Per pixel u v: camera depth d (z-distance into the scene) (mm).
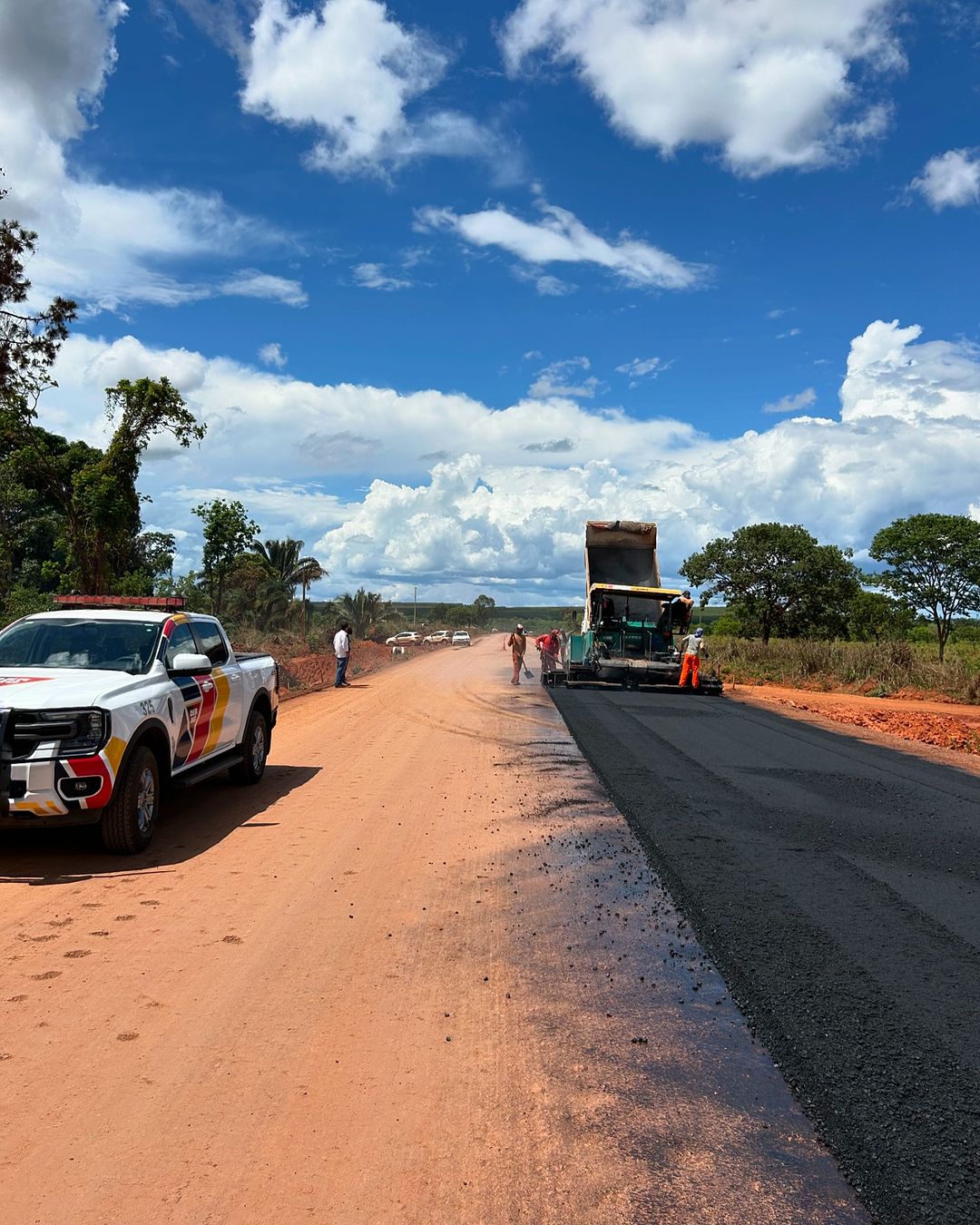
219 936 4879
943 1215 2658
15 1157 2826
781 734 14477
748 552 42406
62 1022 3797
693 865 6484
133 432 24156
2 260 18281
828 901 5723
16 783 5832
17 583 31719
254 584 46219
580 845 7039
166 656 7562
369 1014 3961
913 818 8258
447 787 9414
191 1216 2562
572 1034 3828
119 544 26312
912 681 25250
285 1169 2801
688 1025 3939
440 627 113750
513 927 5152
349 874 6145
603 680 23484
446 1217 2588
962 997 4297
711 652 35000
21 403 21422
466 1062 3545
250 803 8492
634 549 25781
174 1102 3182
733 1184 2783
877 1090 3402
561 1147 2967
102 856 6535
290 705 18297
